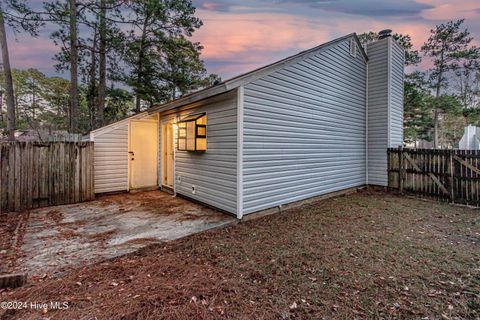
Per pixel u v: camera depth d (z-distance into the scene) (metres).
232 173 4.73
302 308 2.06
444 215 5.00
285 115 5.35
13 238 3.60
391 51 7.66
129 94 13.28
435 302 2.14
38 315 1.89
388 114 7.64
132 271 2.65
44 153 5.44
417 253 3.17
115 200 6.23
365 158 8.17
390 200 6.45
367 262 2.92
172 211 5.20
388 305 2.11
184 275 2.57
